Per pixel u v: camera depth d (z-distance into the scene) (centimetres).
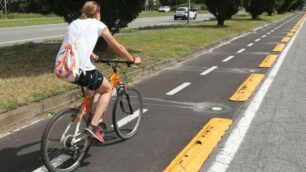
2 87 771
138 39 1778
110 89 484
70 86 802
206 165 477
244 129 605
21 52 1269
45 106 691
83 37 440
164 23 3659
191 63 1280
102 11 1312
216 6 3034
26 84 802
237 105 749
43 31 2517
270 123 636
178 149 531
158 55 1322
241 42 1998
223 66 1219
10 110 633
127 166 477
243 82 966
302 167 473
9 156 504
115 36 1911
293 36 2362
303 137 573
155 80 990
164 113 696
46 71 943
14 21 3731
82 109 462
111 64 517
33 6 5525
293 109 718
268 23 3956
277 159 495
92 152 517
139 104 596
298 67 1181
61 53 434
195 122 645
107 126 620
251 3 4562
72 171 461
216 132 590
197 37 1972
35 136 575
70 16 1316
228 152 515
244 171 461
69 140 452
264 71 1123
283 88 890
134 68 1052
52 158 443
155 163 486
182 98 805
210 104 757
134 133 584
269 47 1752
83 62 436
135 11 1374
